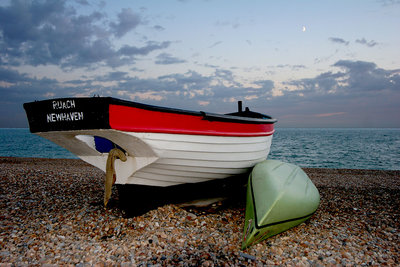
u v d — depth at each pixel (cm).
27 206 542
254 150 615
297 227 463
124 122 358
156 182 492
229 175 588
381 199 671
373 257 360
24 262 327
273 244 396
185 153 453
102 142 491
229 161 543
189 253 359
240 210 537
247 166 618
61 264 326
